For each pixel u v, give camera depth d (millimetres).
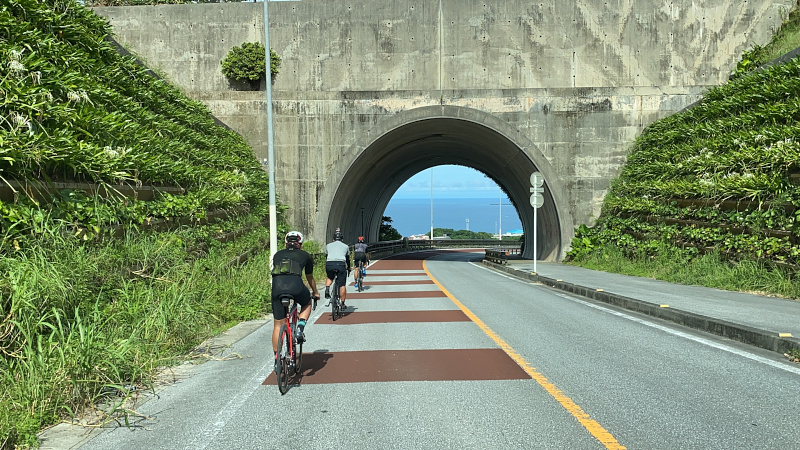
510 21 30625
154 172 12492
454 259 37188
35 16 11961
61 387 5055
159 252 9938
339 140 26984
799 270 11492
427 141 34281
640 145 25844
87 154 9648
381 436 4270
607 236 24375
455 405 5035
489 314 10805
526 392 5414
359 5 30953
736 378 5793
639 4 30234
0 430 4191
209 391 5699
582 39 30422
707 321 8562
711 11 30031
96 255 8391
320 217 26906
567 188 26781
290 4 31188
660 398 5129
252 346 8070
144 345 6766
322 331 9203
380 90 29703
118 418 4871
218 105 27078
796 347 6703
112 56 15617
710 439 4082
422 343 8008
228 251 14695
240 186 19500
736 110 20000
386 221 58781
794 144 13500
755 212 13641
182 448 4109
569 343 7832
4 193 7461
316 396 5422
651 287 13742
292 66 31266
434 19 30797
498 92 26906
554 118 26781
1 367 5273
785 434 4164
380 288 16422
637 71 30281
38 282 6270
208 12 31750
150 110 17312
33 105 8859
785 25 28672
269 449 4043
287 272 5945
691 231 16734
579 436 4191
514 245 69688
